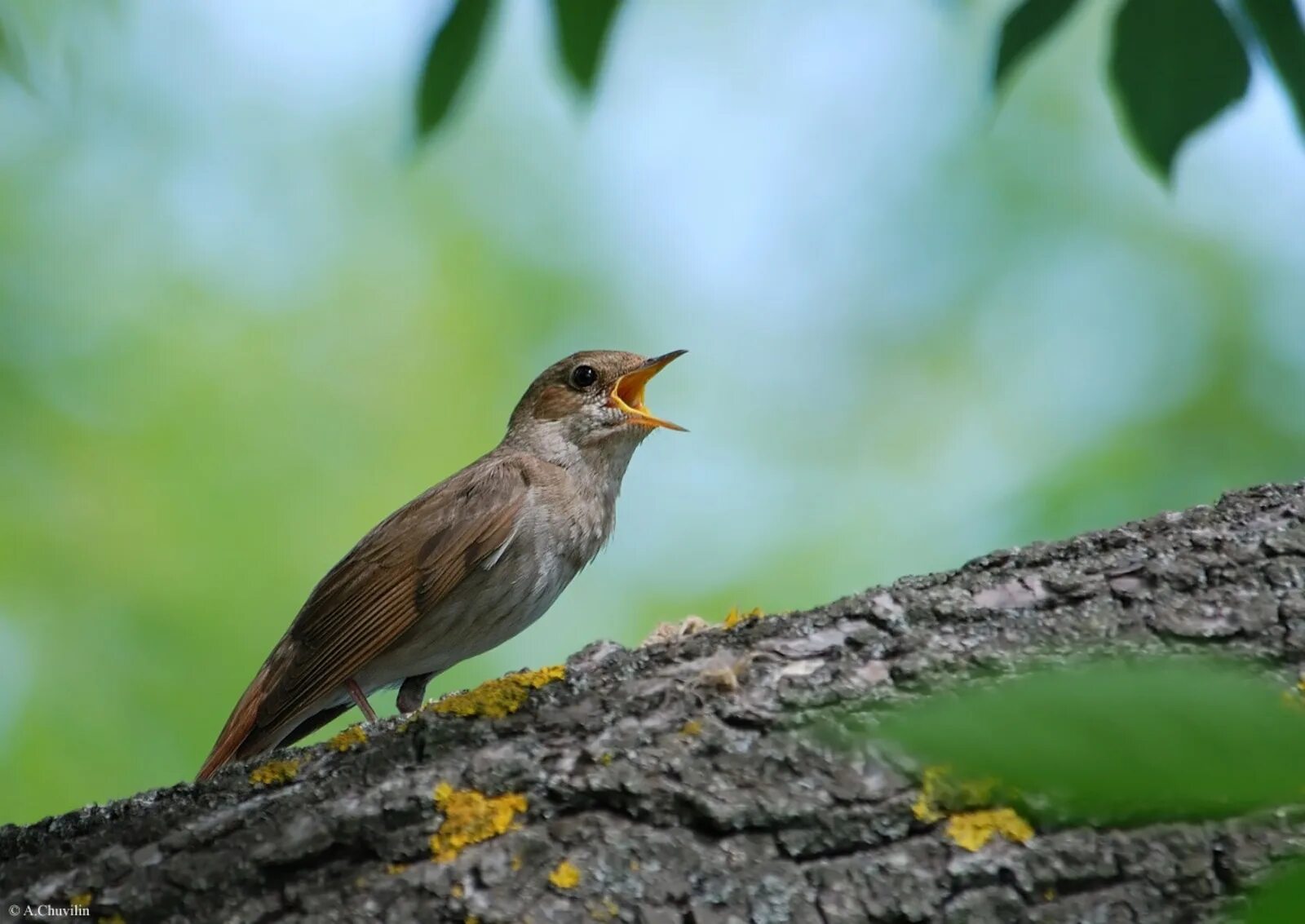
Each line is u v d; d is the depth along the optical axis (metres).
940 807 4.58
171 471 12.42
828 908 4.50
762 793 4.70
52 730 10.99
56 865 4.96
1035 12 6.92
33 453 12.18
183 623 11.62
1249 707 2.13
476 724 5.13
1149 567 5.23
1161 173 6.55
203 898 4.77
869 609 5.30
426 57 6.95
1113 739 2.11
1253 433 12.73
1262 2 6.42
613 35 6.82
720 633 5.41
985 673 4.91
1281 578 5.09
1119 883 4.40
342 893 4.71
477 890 4.63
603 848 4.67
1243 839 4.34
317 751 5.29
